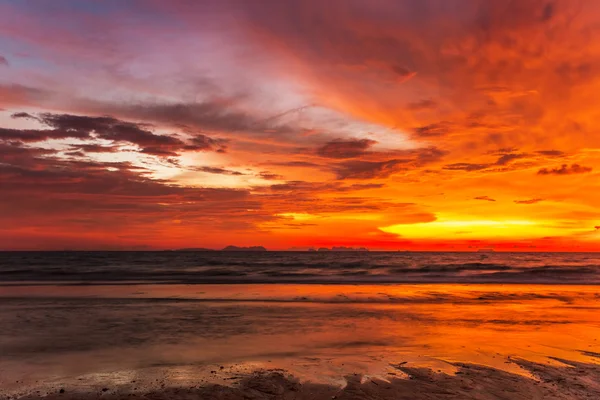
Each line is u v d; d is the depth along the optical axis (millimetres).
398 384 6254
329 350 8625
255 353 8359
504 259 88875
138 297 17375
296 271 41281
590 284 25250
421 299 17281
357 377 6629
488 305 15539
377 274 36188
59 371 7094
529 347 8875
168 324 11461
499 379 6508
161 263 60438
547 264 59281
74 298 16859
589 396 5773
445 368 7176
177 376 6754
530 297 18156
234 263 61125
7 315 12742
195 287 22141
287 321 11977
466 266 51000
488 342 9359
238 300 16469
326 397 5695
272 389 6031
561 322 12078
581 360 7773
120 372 7012
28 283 24234
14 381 6520
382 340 9586
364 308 14523
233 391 5949
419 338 9828
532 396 5750
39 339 9602
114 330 10617
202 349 8695
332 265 55031
